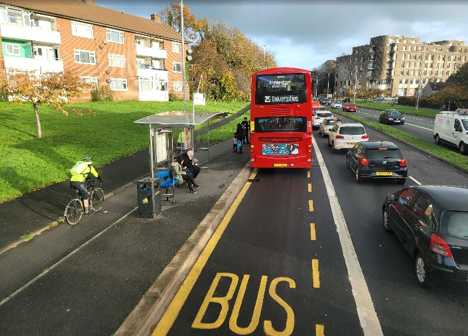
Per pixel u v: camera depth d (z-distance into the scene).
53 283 5.71
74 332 4.55
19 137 16.95
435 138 21.89
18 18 32.38
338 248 7.20
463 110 25.45
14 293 5.45
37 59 32.22
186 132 13.59
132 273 5.98
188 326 4.79
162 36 47.62
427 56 112.25
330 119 26.25
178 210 9.22
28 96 16.38
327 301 5.32
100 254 6.70
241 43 70.75
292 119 13.72
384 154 12.14
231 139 24.02
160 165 11.78
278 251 7.07
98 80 39.72
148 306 5.02
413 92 112.50
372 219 8.93
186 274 6.23
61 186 11.30
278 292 5.57
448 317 4.93
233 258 6.77
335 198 10.81
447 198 5.86
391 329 4.69
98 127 22.27
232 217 9.14
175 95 50.03
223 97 58.69
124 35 42.59
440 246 5.24
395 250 7.11
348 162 14.88
